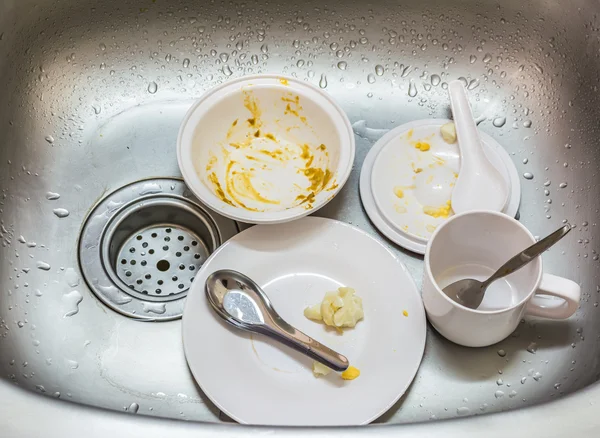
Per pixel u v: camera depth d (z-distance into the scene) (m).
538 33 0.82
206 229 0.77
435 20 0.84
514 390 0.64
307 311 0.66
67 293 0.71
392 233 0.72
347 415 0.58
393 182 0.77
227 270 0.66
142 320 0.69
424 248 0.71
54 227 0.76
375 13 0.84
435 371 0.65
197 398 0.64
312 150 0.76
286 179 0.75
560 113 0.81
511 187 0.75
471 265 0.66
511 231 0.60
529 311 0.61
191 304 0.64
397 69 0.87
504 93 0.85
